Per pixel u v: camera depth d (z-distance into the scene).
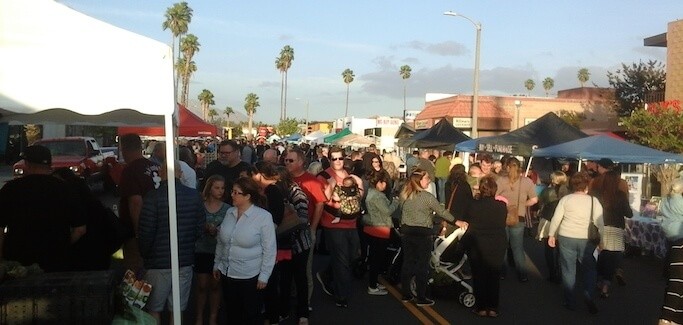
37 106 4.72
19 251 5.34
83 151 23.33
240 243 6.07
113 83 4.92
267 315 7.28
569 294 8.97
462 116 41.06
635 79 37.91
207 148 29.33
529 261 12.89
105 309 4.64
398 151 32.25
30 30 4.76
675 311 6.67
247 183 6.13
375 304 9.09
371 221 9.50
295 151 8.07
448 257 9.22
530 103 42.50
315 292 9.81
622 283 10.73
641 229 13.25
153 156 9.05
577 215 8.77
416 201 8.85
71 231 5.58
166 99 5.07
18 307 4.54
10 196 5.38
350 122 55.91
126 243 6.82
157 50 5.04
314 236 8.07
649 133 27.06
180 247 6.16
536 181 17.16
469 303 9.05
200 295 7.30
